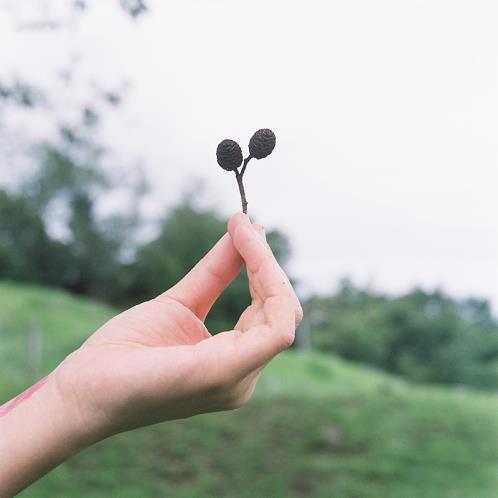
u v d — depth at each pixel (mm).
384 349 38844
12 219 31703
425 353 38719
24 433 1089
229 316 29516
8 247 32062
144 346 1186
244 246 1183
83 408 1080
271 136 1261
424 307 41625
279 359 21844
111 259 33562
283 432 10234
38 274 32656
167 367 1045
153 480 8117
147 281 33219
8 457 1077
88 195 30797
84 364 1104
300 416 11164
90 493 7531
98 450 8852
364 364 38469
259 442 9688
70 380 1096
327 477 8547
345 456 9445
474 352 38594
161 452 9031
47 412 1097
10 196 30891
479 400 13594
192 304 1305
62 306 23578
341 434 10266
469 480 8375
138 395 1056
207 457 9016
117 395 1061
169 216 34438
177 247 33906
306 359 22969
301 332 38656
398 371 38625
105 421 1088
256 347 1042
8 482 1087
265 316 1087
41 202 30641
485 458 9258
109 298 33719
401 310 40094
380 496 7902
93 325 21891
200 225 34125
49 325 20375
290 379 18438
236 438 9828
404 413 11797
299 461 9031
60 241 33000
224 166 1275
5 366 15180
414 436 10344
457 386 37219
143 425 1131
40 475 1118
